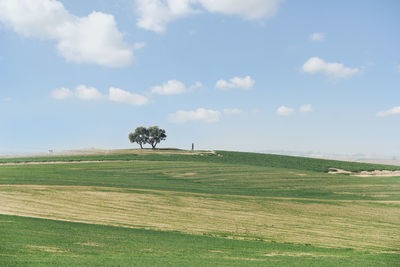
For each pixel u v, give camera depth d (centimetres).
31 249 2269
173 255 2350
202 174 7338
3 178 5319
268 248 2759
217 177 7088
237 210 4281
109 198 4391
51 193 4397
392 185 6831
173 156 10250
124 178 6341
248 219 3881
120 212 3812
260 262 2258
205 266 2103
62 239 2575
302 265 2220
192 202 4531
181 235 3039
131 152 11006
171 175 7106
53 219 3269
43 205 3819
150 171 7444
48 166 7544
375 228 3744
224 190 5731
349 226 3788
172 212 3972
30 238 2519
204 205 4425
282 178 7231
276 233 3378
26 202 3878
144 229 3170
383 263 2384
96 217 3522
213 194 5200
